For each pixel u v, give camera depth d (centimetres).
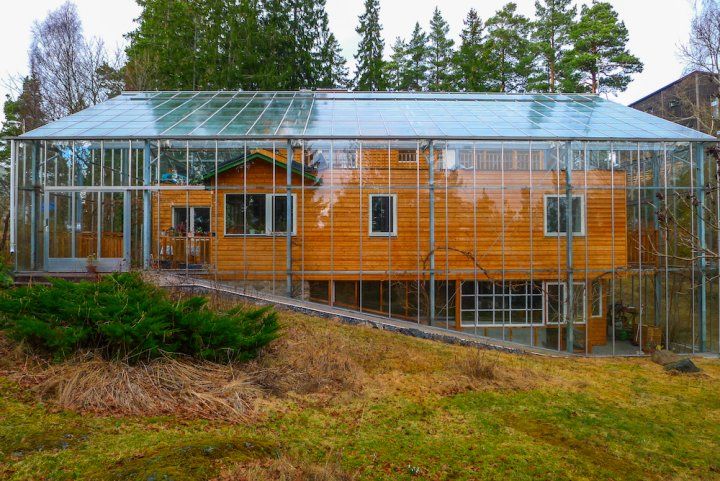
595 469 584
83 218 1355
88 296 714
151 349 671
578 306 1422
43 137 1316
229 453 479
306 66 3369
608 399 877
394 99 1953
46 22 2956
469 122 1577
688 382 1031
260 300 1234
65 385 591
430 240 1425
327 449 559
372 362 938
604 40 3266
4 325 710
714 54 2630
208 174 1400
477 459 579
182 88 3014
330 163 1425
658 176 1445
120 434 511
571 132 1457
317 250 1420
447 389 831
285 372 782
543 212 1430
